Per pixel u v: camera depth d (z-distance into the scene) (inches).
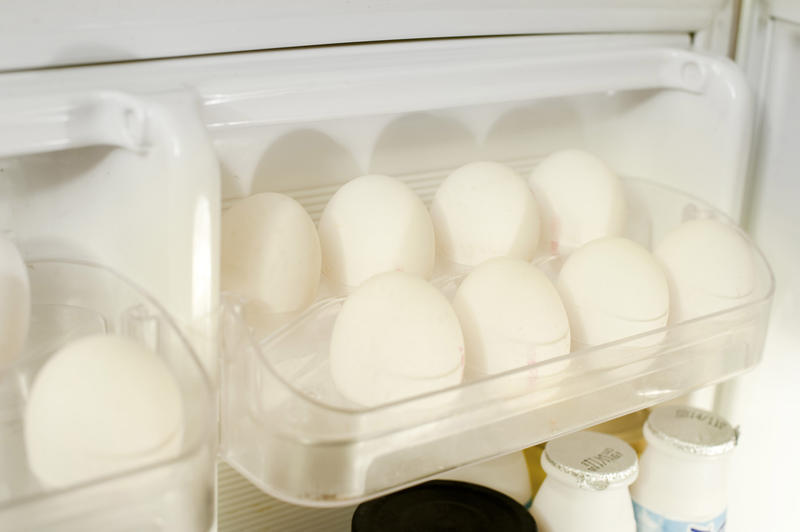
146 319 18.9
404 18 23.8
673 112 29.8
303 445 17.9
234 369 19.1
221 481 28.7
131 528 16.1
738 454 35.4
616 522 27.8
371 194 24.3
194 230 18.4
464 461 20.2
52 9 19.1
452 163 28.5
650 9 28.0
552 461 27.8
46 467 16.4
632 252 24.6
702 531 29.2
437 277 25.7
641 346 22.7
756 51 30.9
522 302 22.1
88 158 20.4
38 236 21.0
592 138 31.3
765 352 33.6
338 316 21.4
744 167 28.8
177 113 18.3
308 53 23.0
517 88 24.8
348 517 32.1
